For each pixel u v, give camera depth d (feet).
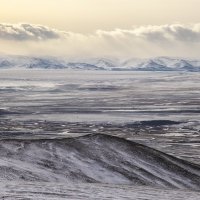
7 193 216.33
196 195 275.39
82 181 371.76
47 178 350.43
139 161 453.99
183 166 481.87
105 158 440.45
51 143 447.83
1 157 382.83
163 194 263.90
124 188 282.77
